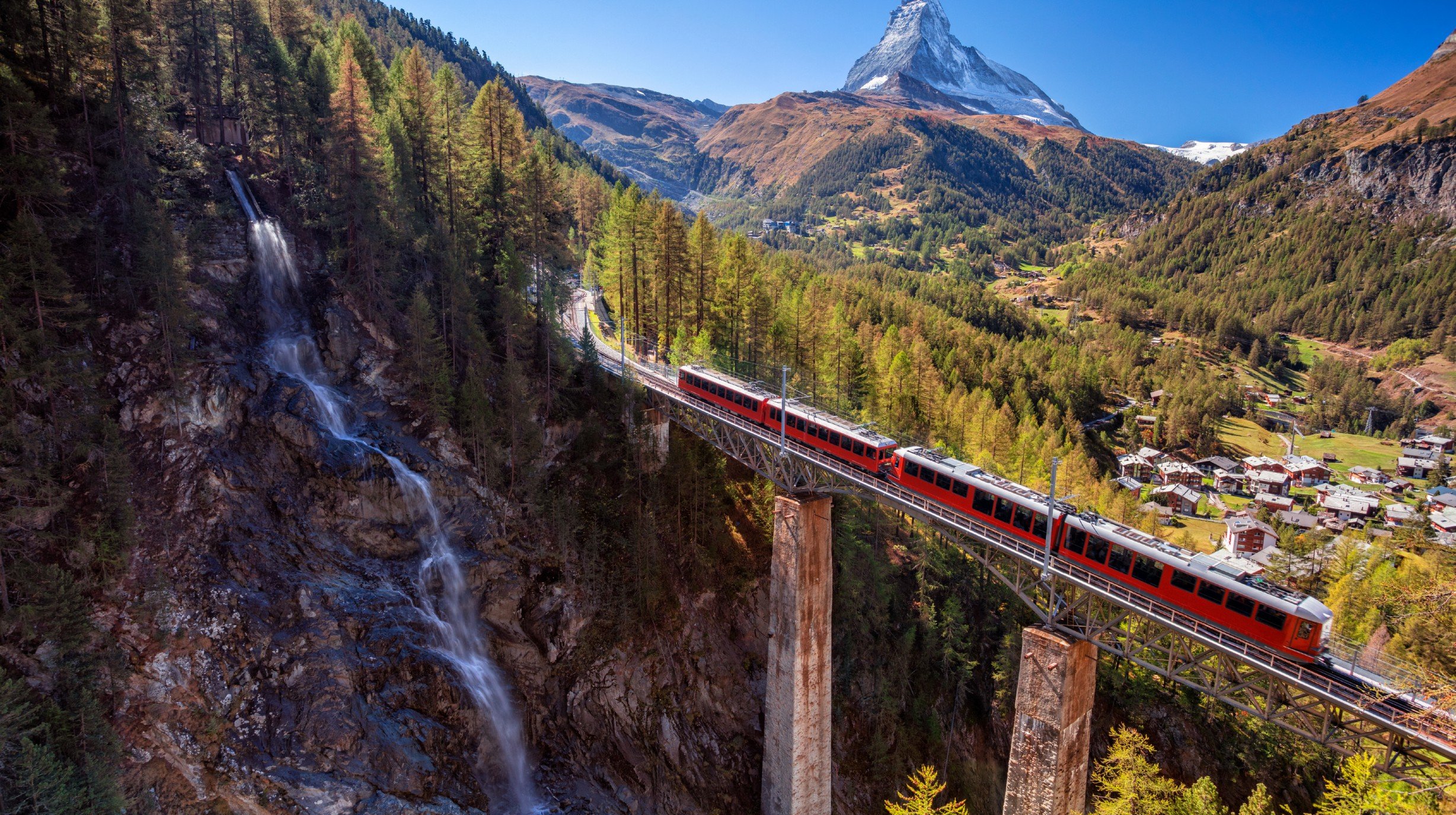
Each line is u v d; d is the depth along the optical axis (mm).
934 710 55594
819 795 48688
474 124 66375
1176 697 55062
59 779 26969
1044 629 36500
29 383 33625
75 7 40188
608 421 56156
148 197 43688
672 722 48812
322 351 48125
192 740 32281
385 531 43688
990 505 39344
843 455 46719
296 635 36594
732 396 55406
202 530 36688
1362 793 29859
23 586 29969
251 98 55969
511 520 48938
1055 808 35750
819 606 47969
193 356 39562
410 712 38656
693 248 74688
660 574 51875
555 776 43219
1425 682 27344
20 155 33969
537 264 63469
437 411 48219
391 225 53719
